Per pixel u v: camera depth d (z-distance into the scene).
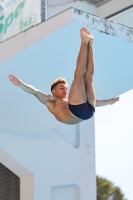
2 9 35.94
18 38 32.62
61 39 31.23
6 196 47.66
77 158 48.53
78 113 24.38
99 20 31.30
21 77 35.34
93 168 49.38
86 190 48.41
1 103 38.72
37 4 33.16
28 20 33.56
